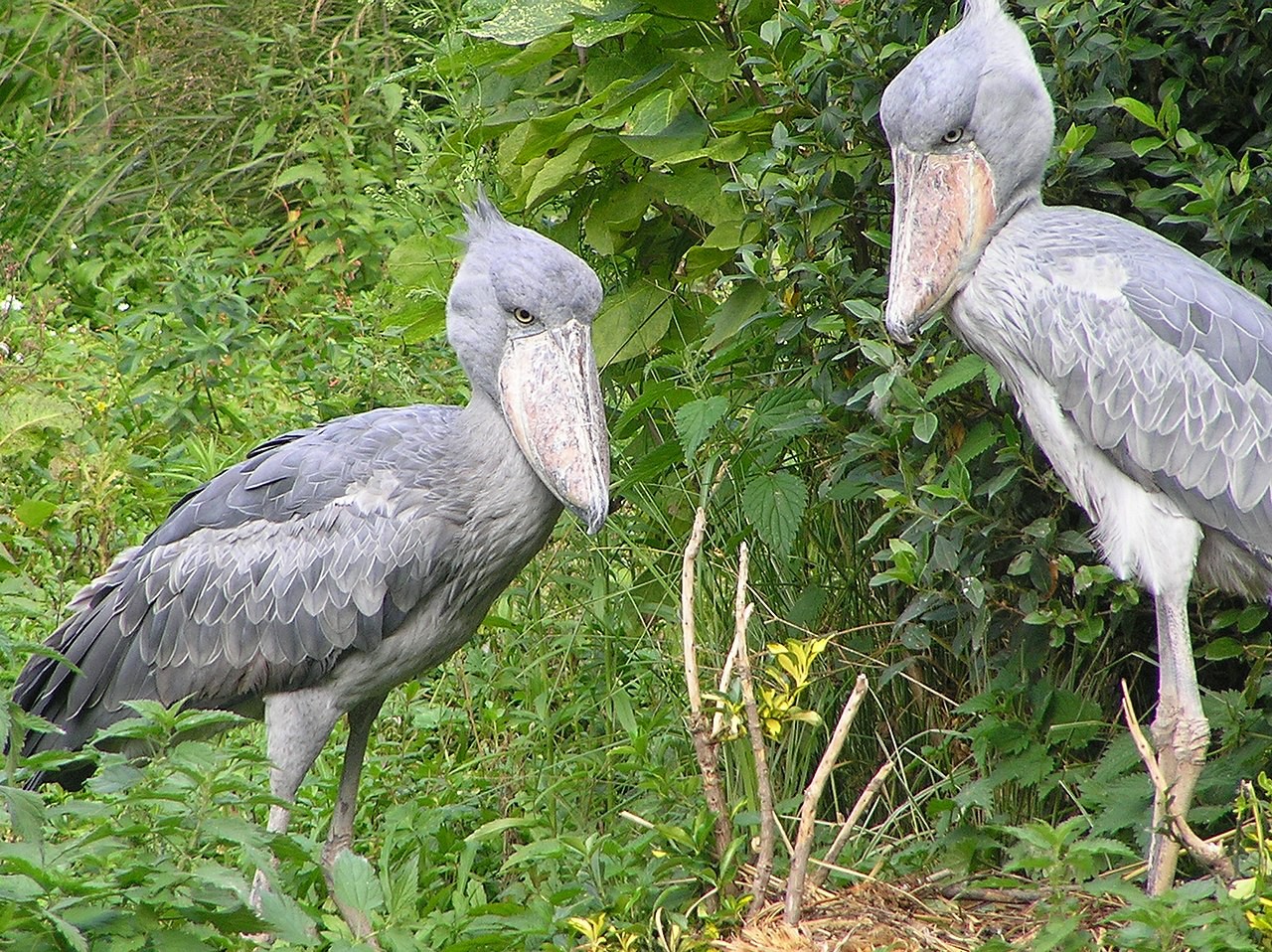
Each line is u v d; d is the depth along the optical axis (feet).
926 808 28.71
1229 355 24.97
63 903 20.31
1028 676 28.27
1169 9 27.84
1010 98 25.40
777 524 29.01
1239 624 27.02
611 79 33.22
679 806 29.14
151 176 64.95
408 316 36.91
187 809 23.06
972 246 25.81
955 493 26.84
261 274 58.70
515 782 31.07
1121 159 28.68
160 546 29.40
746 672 24.84
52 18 68.44
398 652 28.25
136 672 29.14
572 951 23.90
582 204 34.55
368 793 31.55
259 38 67.00
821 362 29.07
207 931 21.11
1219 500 25.00
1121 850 22.20
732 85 32.78
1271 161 27.48
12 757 20.72
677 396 32.07
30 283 55.47
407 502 27.78
